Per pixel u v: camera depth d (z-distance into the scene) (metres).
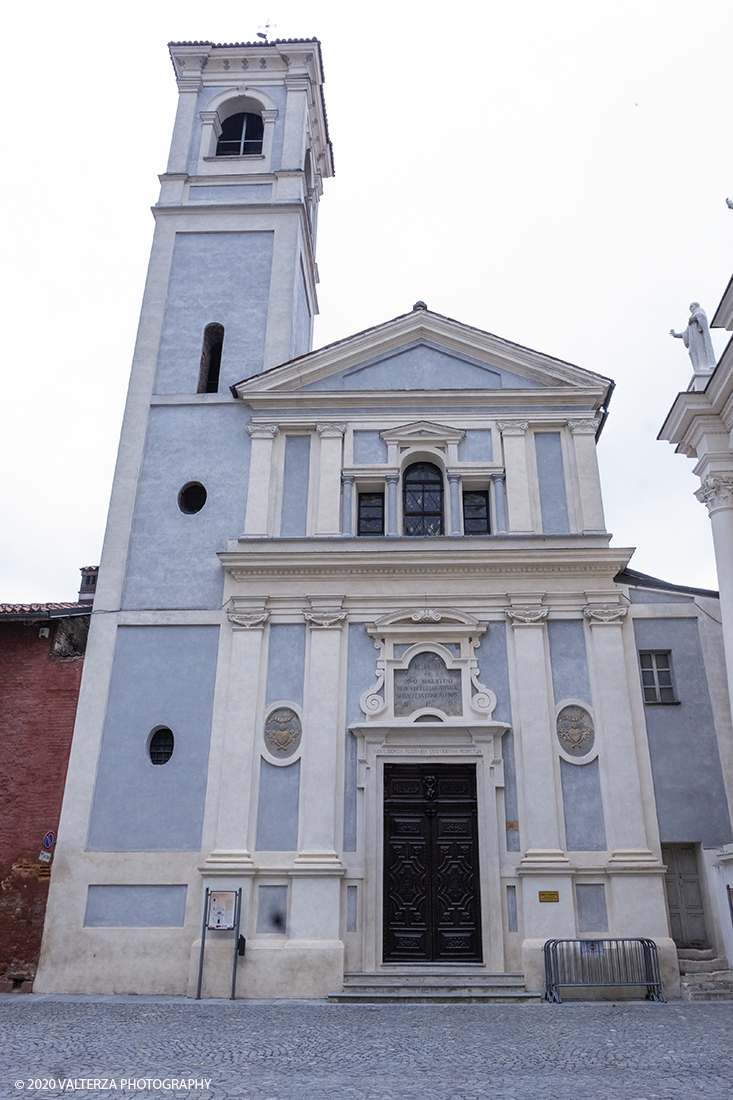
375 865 14.80
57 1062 7.97
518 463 18.00
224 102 23.58
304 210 22.05
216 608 16.98
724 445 15.59
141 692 16.34
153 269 20.91
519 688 15.90
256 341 20.06
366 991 13.55
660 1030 10.15
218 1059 8.22
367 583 16.88
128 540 17.69
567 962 13.90
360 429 18.58
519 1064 8.03
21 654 16.97
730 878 14.16
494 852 14.79
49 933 14.67
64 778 15.88
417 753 15.52
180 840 15.19
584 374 18.62
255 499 17.84
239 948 14.10
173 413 19.05
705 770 15.34
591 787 15.26
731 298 14.08
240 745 15.66
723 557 15.15
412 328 19.45
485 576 16.81
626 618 16.45
